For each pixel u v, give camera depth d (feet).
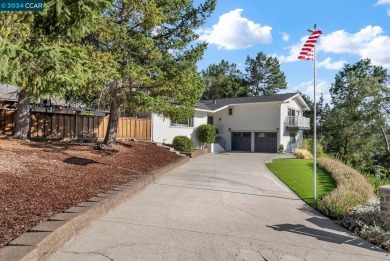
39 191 18.63
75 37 21.39
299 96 105.29
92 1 17.81
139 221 19.22
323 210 25.93
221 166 53.62
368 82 106.93
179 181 35.45
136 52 38.68
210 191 30.83
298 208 26.91
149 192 28.27
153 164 41.55
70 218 15.06
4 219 13.76
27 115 37.76
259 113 99.40
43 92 18.69
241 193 31.24
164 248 15.23
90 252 13.93
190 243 16.24
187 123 86.17
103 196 20.71
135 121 66.03
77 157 32.68
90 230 16.79
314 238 19.24
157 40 42.96
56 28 18.88
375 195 34.47
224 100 113.91
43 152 30.76
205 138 88.48
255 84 213.46
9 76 17.02
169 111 44.68
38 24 18.35
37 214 15.21
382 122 104.99
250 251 15.93
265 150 98.78
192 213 22.16
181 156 57.11
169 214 21.39
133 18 37.55
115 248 14.65
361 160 109.19
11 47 15.31
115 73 32.19
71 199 18.89
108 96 39.37
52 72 17.65
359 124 111.24
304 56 32.60
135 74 34.83
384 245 18.39
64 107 58.39
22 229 13.14
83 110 59.52
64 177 23.45
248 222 21.25
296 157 79.10
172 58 42.55
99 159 34.83
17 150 28.73
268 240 17.97
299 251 16.67
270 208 26.03
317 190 35.27
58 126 48.39
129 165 36.17
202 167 50.72
